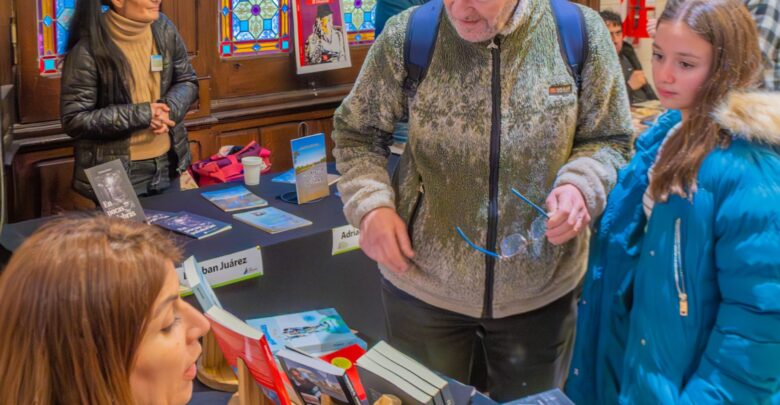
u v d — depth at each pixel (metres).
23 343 0.90
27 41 3.79
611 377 1.77
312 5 4.80
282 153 4.92
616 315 1.74
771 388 1.44
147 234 1.00
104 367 0.91
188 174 3.53
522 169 1.83
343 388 1.46
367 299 2.78
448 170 1.86
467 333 2.01
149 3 3.30
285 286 2.54
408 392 1.45
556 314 1.98
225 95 4.68
